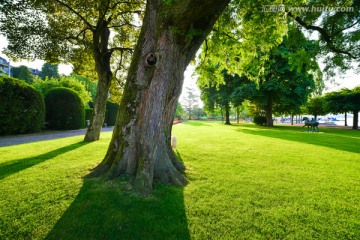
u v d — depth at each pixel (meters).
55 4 9.09
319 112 40.25
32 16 8.98
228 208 3.45
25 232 2.66
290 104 26.89
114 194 3.71
